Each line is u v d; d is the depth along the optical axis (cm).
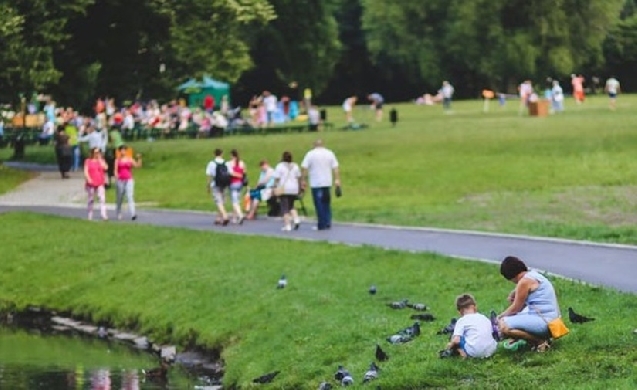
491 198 5559
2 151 9462
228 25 7938
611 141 7269
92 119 9306
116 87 8244
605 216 4822
